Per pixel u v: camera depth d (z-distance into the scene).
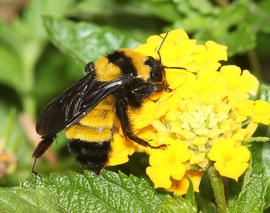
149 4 0.28
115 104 0.23
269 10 0.28
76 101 0.22
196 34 0.27
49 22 0.25
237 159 0.20
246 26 0.27
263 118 0.21
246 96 0.21
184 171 0.21
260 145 0.23
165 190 0.22
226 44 0.27
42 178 0.22
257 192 0.21
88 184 0.22
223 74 0.21
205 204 0.22
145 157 0.23
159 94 0.22
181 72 0.21
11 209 0.20
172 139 0.21
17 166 0.28
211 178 0.21
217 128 0.21
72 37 0.25
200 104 0.21
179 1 0.27
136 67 0.22
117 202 0.22
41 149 0.23
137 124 0.21
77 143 0.23
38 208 0.21
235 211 0.21
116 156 0.22
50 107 0.22
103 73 0.23
